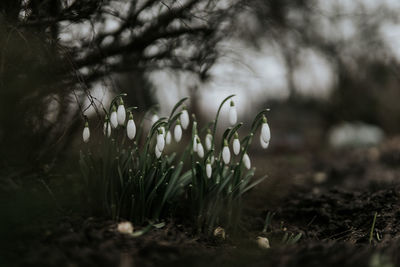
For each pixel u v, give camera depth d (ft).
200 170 3.03
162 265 2.63
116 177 3.00
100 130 3.19
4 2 3.02
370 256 2.69
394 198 3.47
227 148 2.98
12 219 2.76
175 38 3.57
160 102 4.14
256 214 3.46
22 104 3.06
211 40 3.65
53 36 3.14
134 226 2.96
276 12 4.03
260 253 2.80
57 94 3.13
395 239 2.95
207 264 2.66
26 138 3.12
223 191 3.11
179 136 3.03
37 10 3.07
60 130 3.28
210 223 3.04
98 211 3.01
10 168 3.07
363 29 6.15
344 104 9.32
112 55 3.47
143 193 2.98
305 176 4.74
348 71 7.29
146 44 3.53
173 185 3.06
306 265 2.63
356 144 9.95
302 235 3.15
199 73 3.69
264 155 9.21
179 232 2.98
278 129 14.53
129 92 3.95
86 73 3.39
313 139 11.92
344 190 3.82
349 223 3.27
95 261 2.59
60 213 2.96
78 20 3.17
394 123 10.43
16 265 2.54
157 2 3.36
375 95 9.18
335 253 2.72
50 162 3.28
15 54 2.98
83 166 3.02
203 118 7.60
